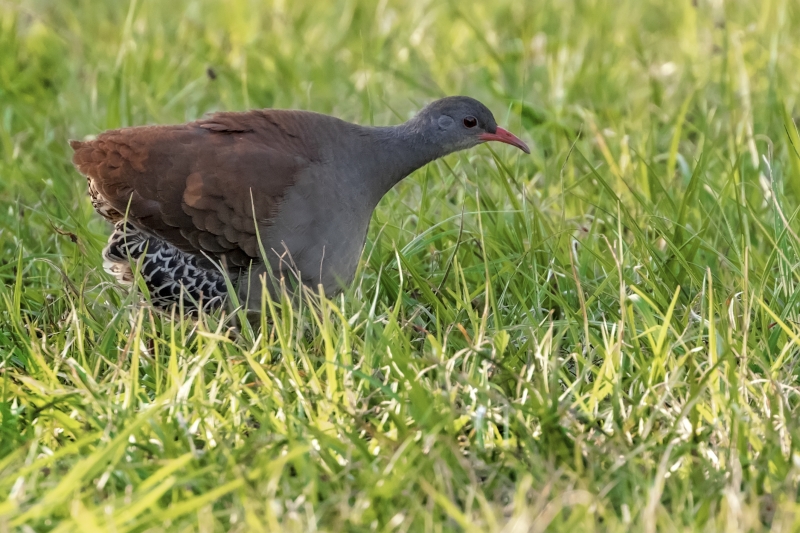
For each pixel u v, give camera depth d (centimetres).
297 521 677
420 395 813
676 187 1315
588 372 915
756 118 1454
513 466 766
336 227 1029
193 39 1878
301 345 912
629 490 739
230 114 1040
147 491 718
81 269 1094
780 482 741
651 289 1043
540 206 1236
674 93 1617
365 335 902
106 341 942
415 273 1033
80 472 696
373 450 789
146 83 1647
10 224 1238
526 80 1702
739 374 851
